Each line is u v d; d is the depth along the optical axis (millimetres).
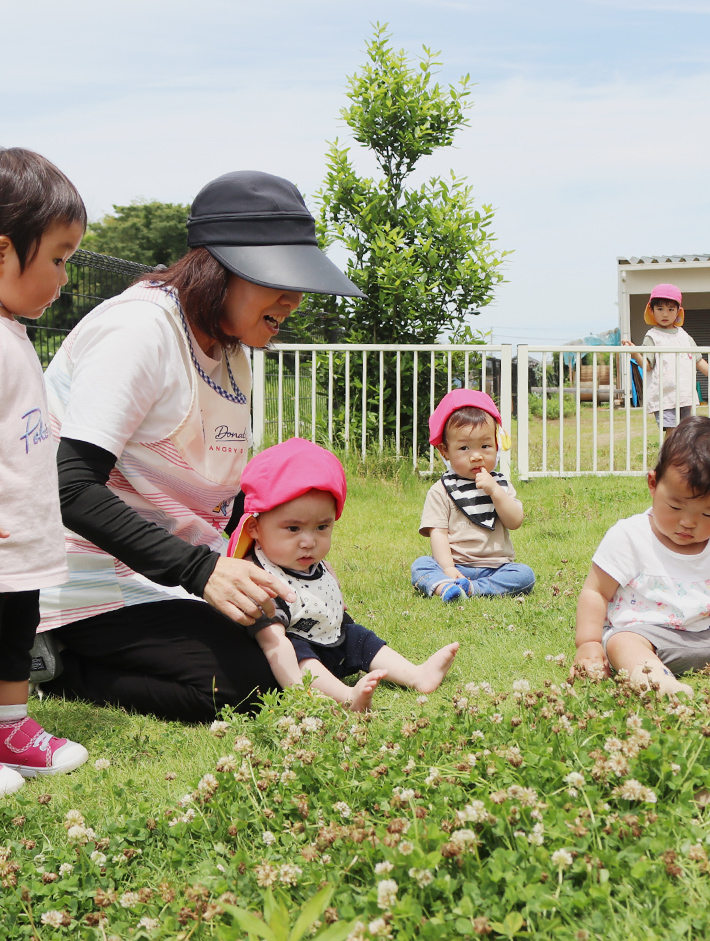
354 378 8836
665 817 1599
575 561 4828
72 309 6918
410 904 1362
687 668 2811
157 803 1934
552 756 1856
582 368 23266
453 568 4312
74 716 2607
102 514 2422
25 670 2287
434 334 8992
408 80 8945
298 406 8320
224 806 1804
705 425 2766
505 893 1389
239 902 1477
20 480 2203
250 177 2551
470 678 2818
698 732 1893
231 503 3061
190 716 2615
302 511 2713
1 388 2162
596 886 1381
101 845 1714
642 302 23141
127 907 1529
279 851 1648
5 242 2131
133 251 51750
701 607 2826
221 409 2754
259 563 2781
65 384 2668
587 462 10000
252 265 2439
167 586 2627
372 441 8758
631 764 1729
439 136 9039
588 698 2219
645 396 8938
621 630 2838
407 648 3244
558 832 1531
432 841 1522
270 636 2557
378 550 5254
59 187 2189
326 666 2781
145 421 2613
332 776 1864
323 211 9078
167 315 2574
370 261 9039
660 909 1377
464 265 8891
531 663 2926
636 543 2900
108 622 2664
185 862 1673
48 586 2248
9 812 1884
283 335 9055
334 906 1443
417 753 1924
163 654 2596
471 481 4570
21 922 1552
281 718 2166
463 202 9047
